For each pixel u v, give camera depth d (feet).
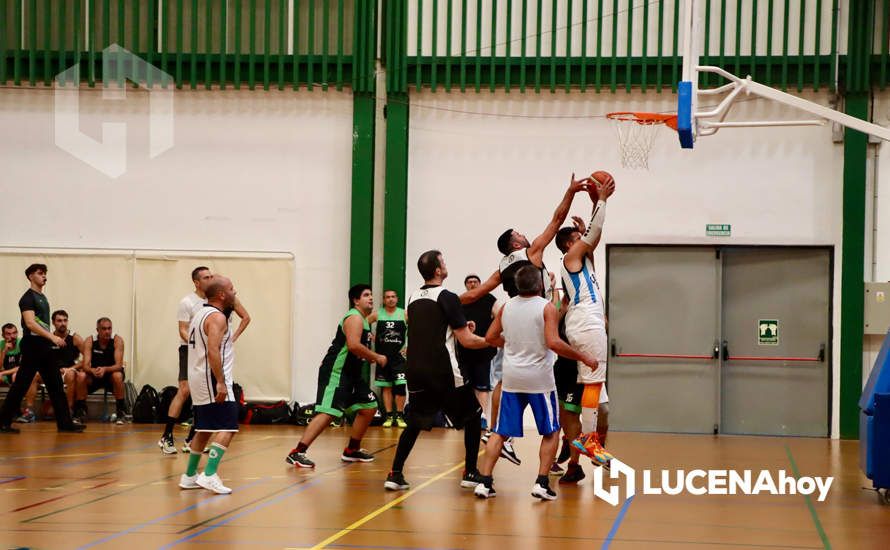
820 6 40.29
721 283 41.73
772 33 40.88
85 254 43.52
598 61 41.52
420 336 23.39
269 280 43.34
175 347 43.16
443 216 42.93
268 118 43.65
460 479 25.66
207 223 43.65
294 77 42.98
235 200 43.65
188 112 43.75
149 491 23.17
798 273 41.37
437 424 41.19
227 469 27.35
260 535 17.89
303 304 43.45
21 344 36.99
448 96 42.98
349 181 43.37
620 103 42.19
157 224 43.73
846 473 28.30
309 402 43.21
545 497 22.31
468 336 23.25
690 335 41.86
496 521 19.54
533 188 42.60
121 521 19.25
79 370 41.39
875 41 40.60
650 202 42.04
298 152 43.55
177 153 43.78
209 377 22.93
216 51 43.73
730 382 41.78
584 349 23.59
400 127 42.68
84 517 19.70
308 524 19.02
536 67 41.78
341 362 27.81
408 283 42.91
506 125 42.75
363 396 28.45
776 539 18.17
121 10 43.21
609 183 23.77
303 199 43.52
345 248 43.34
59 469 27.12
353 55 42.80
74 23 43.39
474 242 42.78
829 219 41.04
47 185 43.86
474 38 42.65
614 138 42.19
